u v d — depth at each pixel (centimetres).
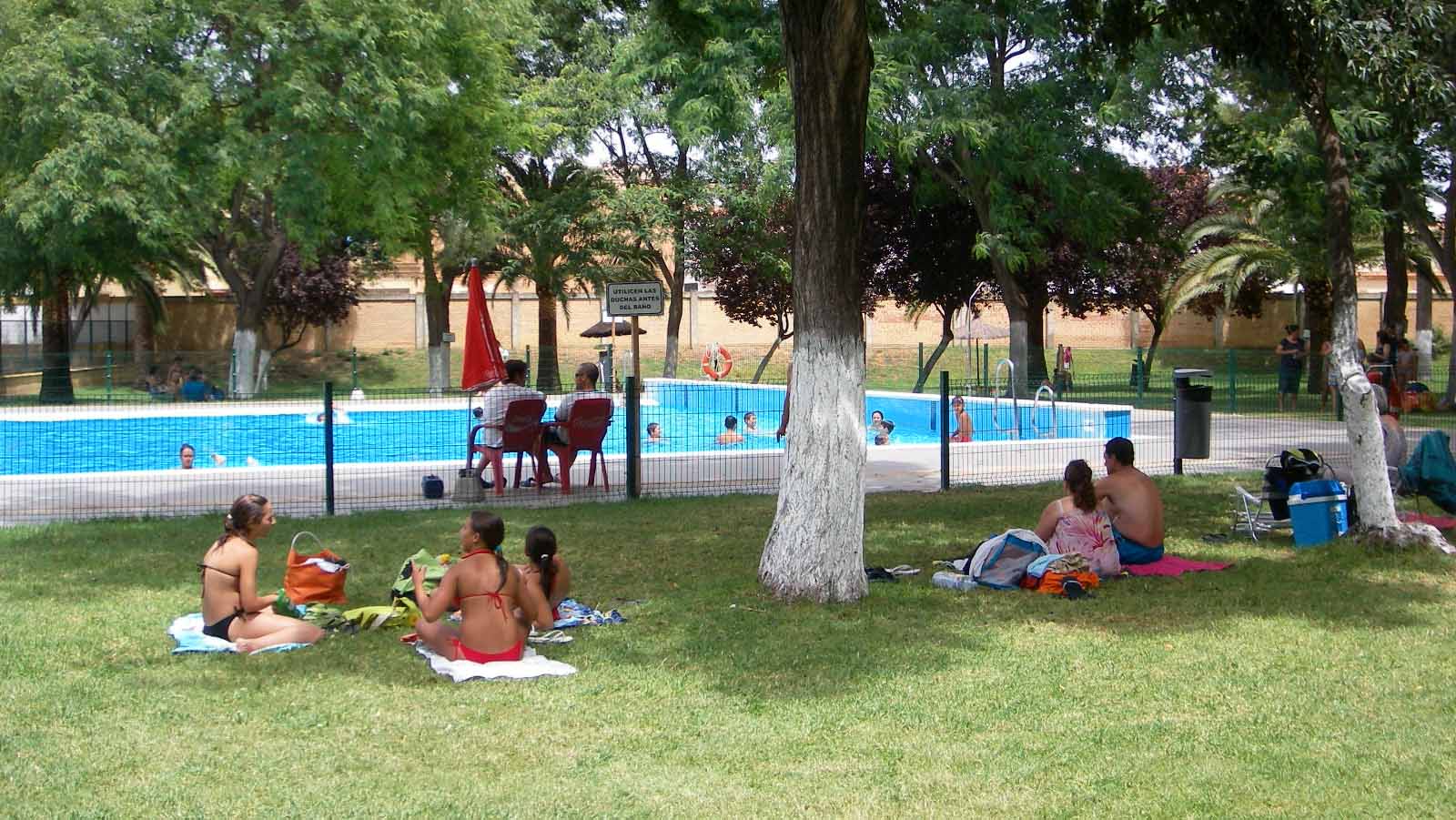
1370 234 2880
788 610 843
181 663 709
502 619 703
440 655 715
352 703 637
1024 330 2906
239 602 757
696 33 1288
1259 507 1158
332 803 504
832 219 851
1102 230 2847
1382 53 984
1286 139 2128
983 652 738
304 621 785
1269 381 2756
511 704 637
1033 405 2156
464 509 1288
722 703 639
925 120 2605
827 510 870
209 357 2878
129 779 530
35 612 831
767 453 1559
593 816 493
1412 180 2323
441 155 3055
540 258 3353
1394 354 2466
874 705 634
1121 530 991
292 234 2736
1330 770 539
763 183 2941
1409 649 740
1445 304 4897
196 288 4372
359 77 2706
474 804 504
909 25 1531
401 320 4691
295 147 2681
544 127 3198
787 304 3828
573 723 607
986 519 1238
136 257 3103
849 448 870
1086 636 773
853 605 857
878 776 536
